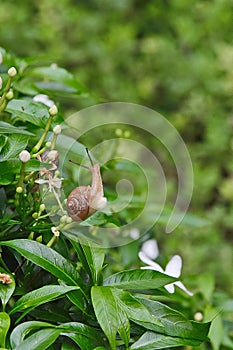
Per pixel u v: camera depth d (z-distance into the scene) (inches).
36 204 49.6
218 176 124.2
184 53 134.7
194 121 129.3
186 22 131.5
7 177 49.2
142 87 132.2
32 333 48.6
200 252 103.8
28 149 51.8
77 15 131.5
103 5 139.8
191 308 55.6
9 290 48.3
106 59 132.9
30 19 132.4
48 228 49.8
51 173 49.7
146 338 48.7
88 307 49.2
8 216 50.3
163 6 142.7
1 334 47.3
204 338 48.9
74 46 132.0
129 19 144.6
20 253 48.5
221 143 122.3
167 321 49.0
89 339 48.2
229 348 56.3
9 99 49.9
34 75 55.7
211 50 131.1
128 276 49.3
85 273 51.1
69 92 56.7
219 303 56.9
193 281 56.4
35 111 51.6
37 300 48.1
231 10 132.3
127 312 48.3
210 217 114.0
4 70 56.1
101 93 132.0
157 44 132.3
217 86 126.4
